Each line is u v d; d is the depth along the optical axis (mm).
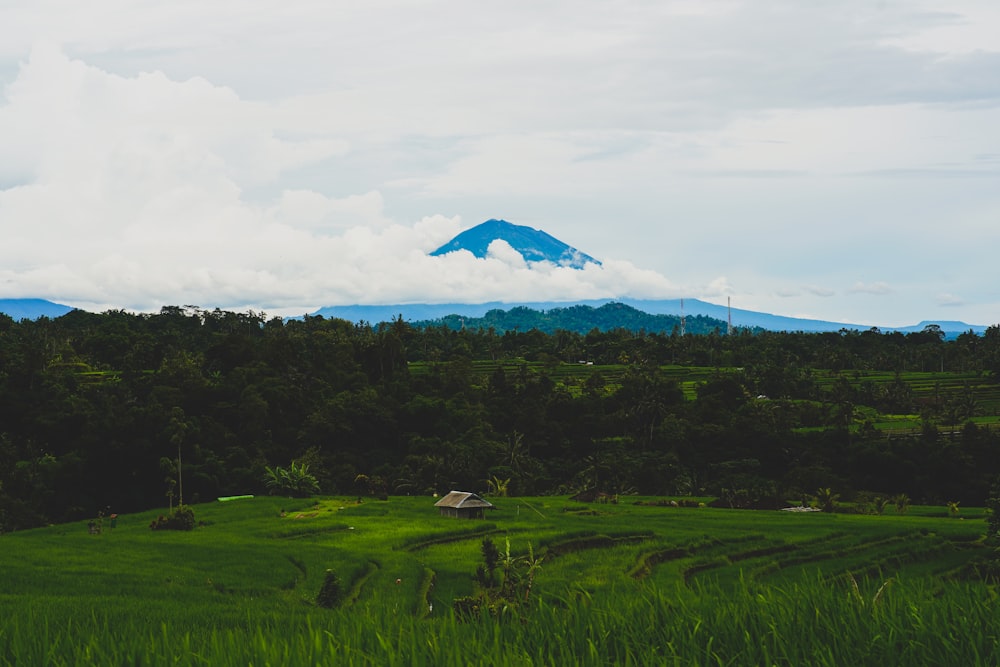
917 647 6949
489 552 20406
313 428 131375
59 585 42562
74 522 88562
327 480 115125
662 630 7867
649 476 122062
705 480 124688
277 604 37594
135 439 110375
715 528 73812
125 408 121688
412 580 49656
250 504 94625
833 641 7277
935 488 112500
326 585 36031
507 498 105375
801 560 58062
